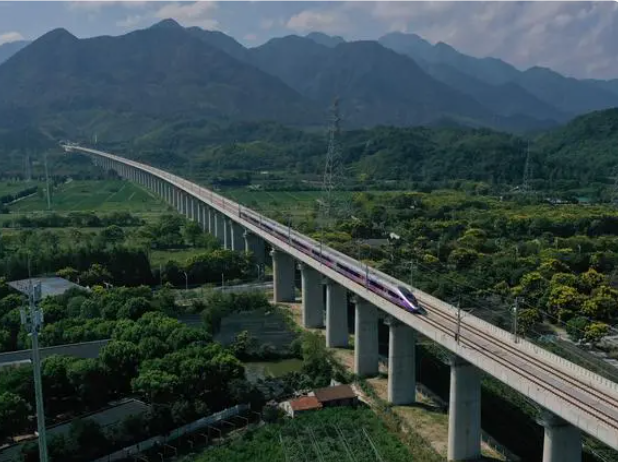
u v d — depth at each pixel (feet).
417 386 376.89
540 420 238.89
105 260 588.91
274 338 461.37
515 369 246.88
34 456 270.67
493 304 471.62
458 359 284.61
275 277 549.54
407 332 347.36
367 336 390.21
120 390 343.26
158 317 396.78
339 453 292.81
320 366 389.39
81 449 279.08
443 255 620.90
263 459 287.69
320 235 654.94
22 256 575.38
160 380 312.71
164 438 300.20
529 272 525.34
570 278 490.90
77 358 338.54
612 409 213.46
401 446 299.79
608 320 436.76
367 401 356.59
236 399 329.93
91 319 409.90
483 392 360.89
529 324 430.61
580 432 237.66
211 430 311.27
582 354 387.96
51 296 462.19
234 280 608.19
